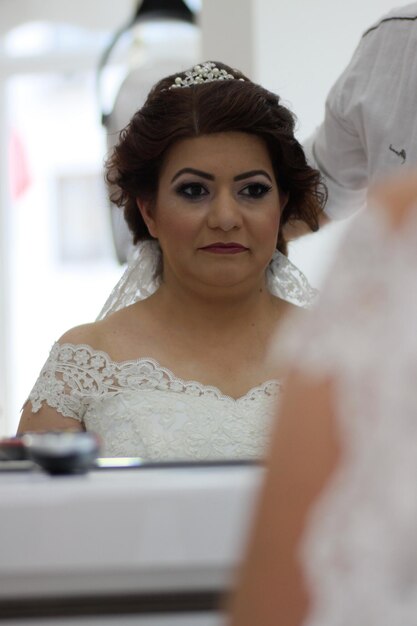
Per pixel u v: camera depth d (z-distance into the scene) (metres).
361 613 0.66
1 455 1.35
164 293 2.18
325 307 0.71
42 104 7.74
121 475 1.13
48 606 1.04
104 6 6.85
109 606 1.04
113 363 2.13
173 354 2.14
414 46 2.37
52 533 1.02
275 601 0.68
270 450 0.71
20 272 7.64
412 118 2.37
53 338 7.75
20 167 7.51
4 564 1.02
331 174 2.62
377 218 0.71
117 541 1.02
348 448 0.68
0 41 7.00
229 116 2.06
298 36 3.78
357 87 2.47
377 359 0.68
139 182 2.15
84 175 7.85
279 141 2.11
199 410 2.08
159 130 2.08
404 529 0.66
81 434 1.22
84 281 7.89
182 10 4.44
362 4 3.77
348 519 0.67
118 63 6.90
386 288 0.70
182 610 1.04
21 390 7.66
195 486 1.03
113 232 3.40
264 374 2.13
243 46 3.80
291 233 2.29
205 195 2.07
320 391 0.70
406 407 0.68
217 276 2.07
